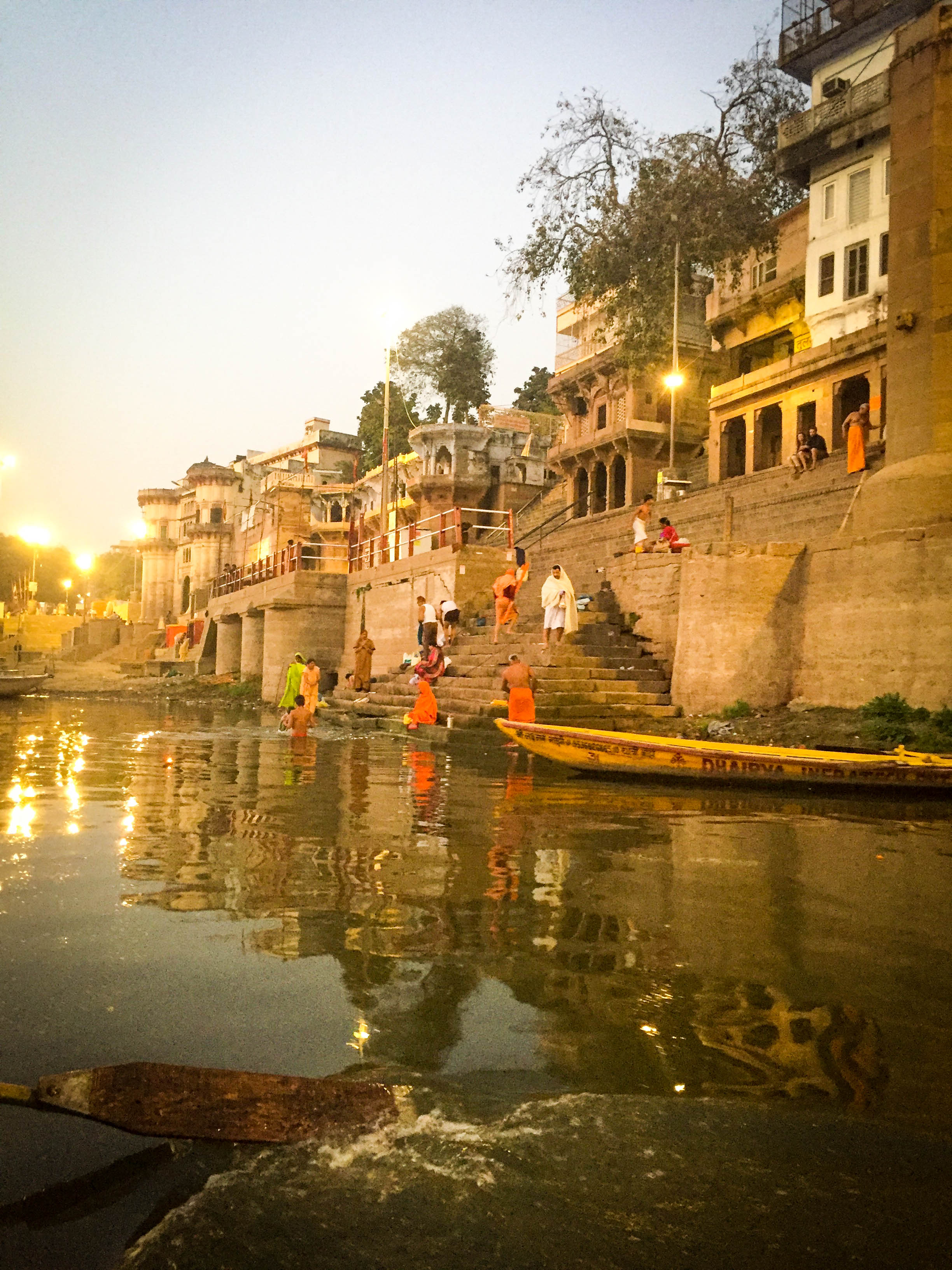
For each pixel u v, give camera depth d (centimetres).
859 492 1340
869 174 2420
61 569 10444
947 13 1288
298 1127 226
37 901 425
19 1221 192
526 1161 216
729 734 1230
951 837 657
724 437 2867
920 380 1282
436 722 1544
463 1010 307
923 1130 234
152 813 688
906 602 1181
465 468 4072
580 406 3709
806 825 702
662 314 3031
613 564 1817
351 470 5772
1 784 842
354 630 2662
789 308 2877
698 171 2834
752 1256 183
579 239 3045
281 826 645
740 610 1366
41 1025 283
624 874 517
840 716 1214
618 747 946
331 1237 187
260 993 315
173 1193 202
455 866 526
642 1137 228
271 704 2681
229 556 6406
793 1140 228
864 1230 192
